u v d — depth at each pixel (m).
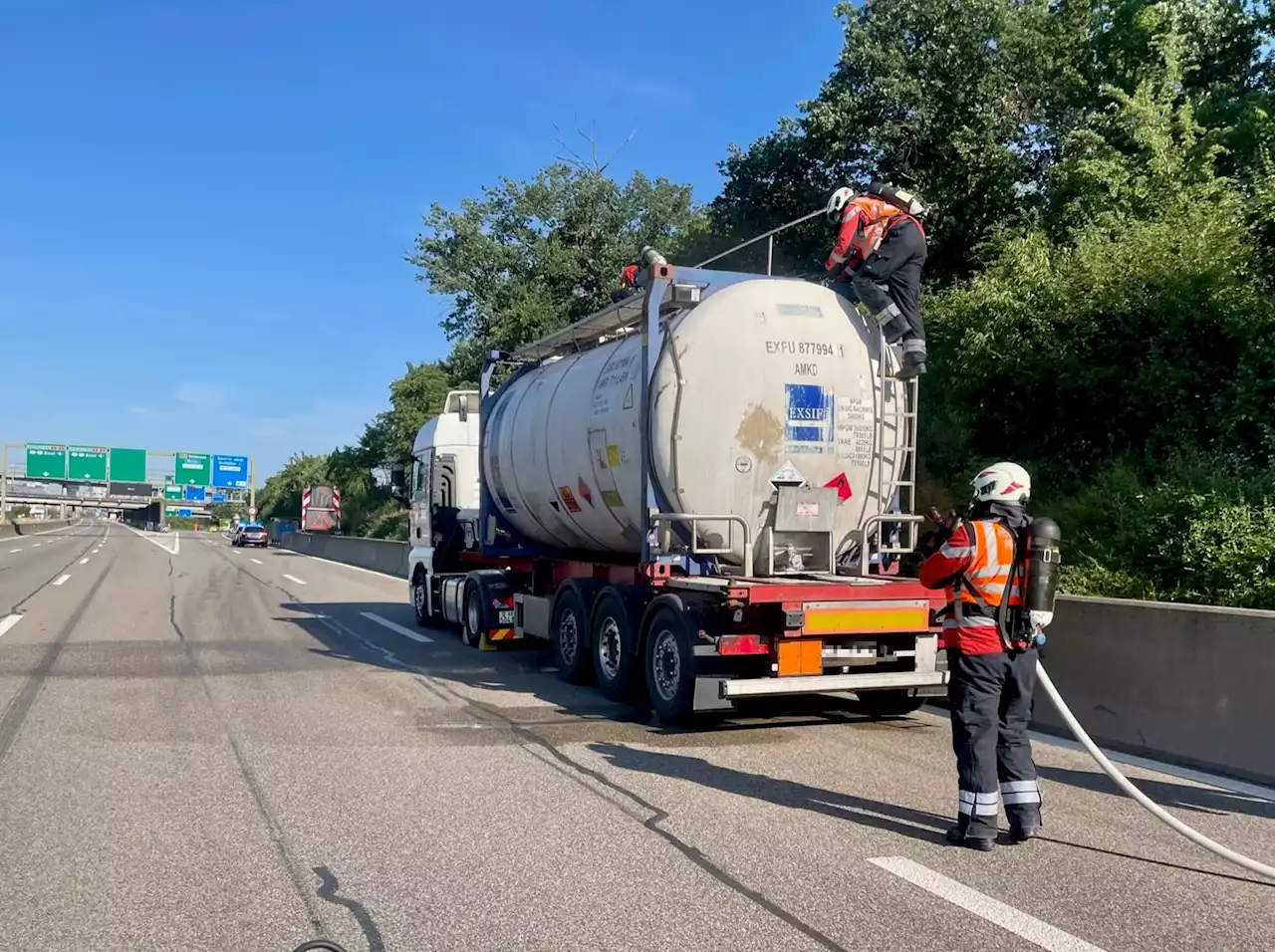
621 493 9.48
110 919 4.48
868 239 8.90
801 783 6.77
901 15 19.48
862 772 7.07
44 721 8.59
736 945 4.20
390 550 31.52
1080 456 13.00
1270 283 12.13
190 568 32.62
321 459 81.94
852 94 19.70
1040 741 8.18
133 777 6.84
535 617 11.79
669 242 32.03
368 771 7.04
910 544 9.13
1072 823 5.96
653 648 8.79
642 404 8.64
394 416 46.78
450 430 15.74
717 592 7.85
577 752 7.65
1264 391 10.85
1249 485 9.80
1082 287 13.00
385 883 4.91
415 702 9.66
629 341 9.88
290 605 19.72
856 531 8.95
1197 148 15.29
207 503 108.19
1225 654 7.16
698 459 8.48
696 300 8.62
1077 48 19.70
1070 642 8.35
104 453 73.62
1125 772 7.18
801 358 8.64
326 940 4.25
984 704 5.48
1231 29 18.70
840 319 8.84
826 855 5.31
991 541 5.51
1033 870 5.11
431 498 15.68
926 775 6.98
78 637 14.21
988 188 18.92
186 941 4.25
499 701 9.77
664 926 4.39
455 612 14.34
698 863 5.18
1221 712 7.15
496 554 13.08
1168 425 11.86
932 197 18.75
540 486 11.19
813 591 7.91
